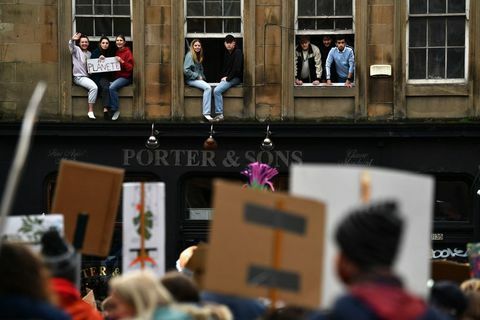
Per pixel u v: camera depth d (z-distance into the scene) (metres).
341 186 10.70
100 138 40.34
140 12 40.50
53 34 40.50
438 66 40.50
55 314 9.04
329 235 10.67
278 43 40.53
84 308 12.20
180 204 40.66
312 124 40.00
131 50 40.66
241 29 40.62
